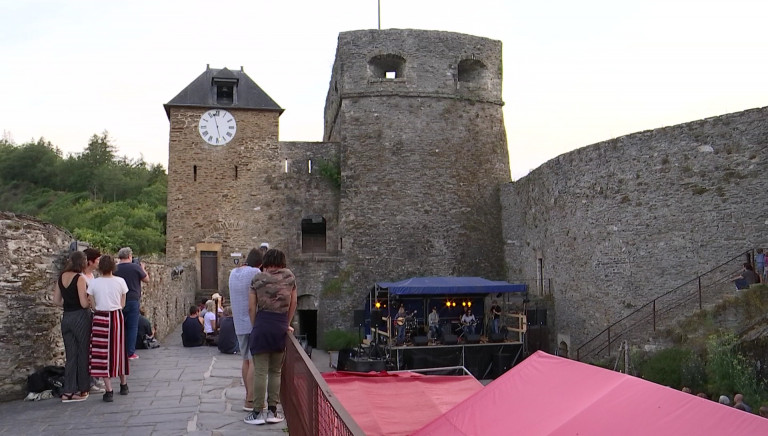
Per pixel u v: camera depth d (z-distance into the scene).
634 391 4.86
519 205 27.02
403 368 20.31
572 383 5.56
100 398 8.38
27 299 8.72
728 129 17.36
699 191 17.83
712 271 17.36
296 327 27.77
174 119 27.92
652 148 19.02
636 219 19.31
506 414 5.58
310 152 28.73
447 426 5.93
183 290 23.50
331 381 9.58
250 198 27.98
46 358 8.97
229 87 28.88
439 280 22.22
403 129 28.62
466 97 29.33
